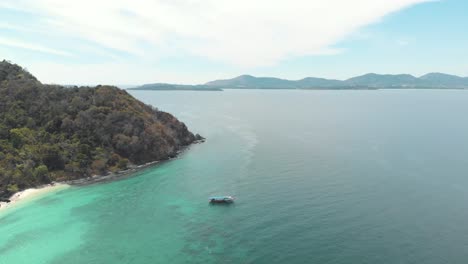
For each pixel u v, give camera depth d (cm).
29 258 5453
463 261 5081
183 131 14688
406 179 8794
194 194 8169
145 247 5766
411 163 10375
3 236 6159
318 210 6888
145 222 6725
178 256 5450
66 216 7038
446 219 6425
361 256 5212
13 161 8975
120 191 8562
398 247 5456
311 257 5225
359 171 9550
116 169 10300
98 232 6322
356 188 8125
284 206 7150
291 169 9881
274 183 8650
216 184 8812
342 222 6328
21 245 5847
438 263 5028
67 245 5859
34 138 10250
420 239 5697
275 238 5834
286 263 5097
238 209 7119
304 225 6256
